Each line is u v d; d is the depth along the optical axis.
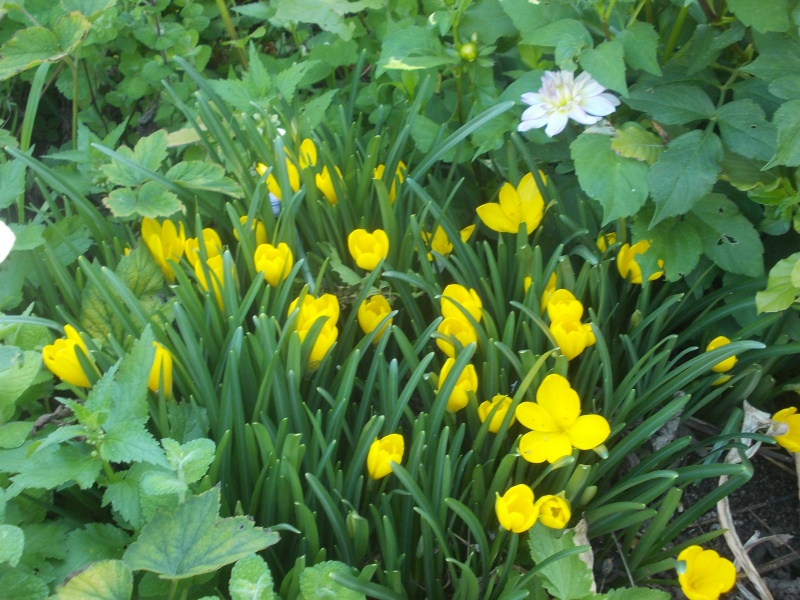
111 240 0.80
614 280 0.79
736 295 0.76
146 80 1.01
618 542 0.70
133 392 0.60
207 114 0.79
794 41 0.73
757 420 0.73
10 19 0.99
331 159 0.79
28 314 0.71
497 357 0.68
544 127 0.80
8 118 1.01
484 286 0.73
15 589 0.55
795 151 0.67
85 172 0.84
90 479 0.58
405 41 0.82
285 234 0.75
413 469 0.63
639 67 0.74
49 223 0.78
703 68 0.77
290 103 0.86
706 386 0.74
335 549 0.65
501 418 0.65
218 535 0.55
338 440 0.67
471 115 0.83
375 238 0.73
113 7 0.94
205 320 0.70
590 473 0.67
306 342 0.66
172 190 0.79
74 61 0.90
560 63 0.72
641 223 0.73
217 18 1.12
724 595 0.70
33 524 0.62
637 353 0.76
